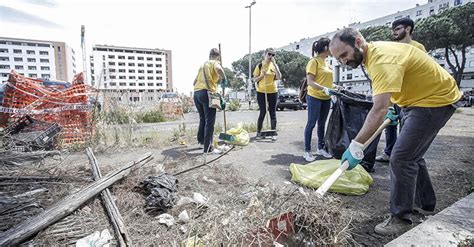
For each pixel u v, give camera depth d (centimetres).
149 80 10912
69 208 199
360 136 180
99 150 462
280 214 160
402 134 190
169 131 709
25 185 259
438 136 567
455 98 183
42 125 468
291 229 157
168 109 1241
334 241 154
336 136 342
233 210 182
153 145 507
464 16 2578
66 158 407
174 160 381
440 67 187
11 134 441
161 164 338
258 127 582
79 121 523
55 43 9931
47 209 200
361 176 275
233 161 385
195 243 151
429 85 179
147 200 218
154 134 605
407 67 174
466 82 4434
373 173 330
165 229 189
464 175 305
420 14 5484
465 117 1001
